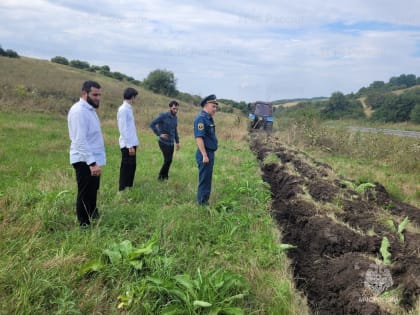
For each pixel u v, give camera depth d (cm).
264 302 357
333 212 593
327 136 1580
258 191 707
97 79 4906
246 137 1888
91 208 507
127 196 642
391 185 900
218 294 341
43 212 494
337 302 375
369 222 547
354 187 770
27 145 1109
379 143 1416
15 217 497
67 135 1385
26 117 1858
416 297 359
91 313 319
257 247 475
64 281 350
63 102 2472
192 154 1203
